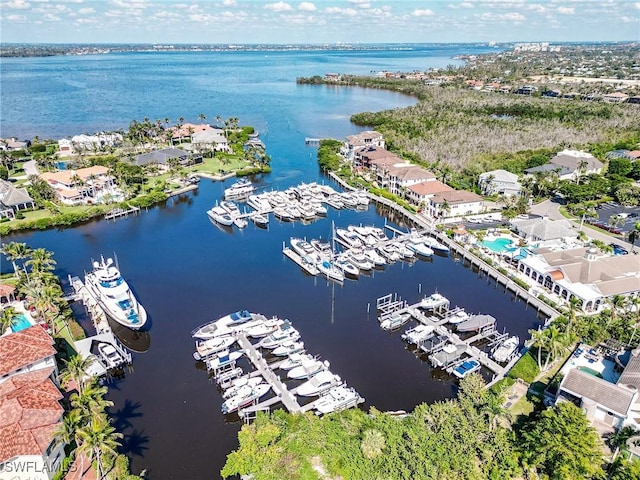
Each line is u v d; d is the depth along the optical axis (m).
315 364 70.88
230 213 132.00
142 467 55.25
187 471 54.97
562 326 76.88
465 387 61.88
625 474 46.97
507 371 70.19
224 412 62.72
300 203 139.38
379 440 53.00
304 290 95.50
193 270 102.94
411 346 78.25
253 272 102.44
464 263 109.00
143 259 107.88
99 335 75.75
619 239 114.19
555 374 67.88
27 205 133.62
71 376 58.16
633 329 74.56
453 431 54.94
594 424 56.62
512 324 84.88
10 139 196.12
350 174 165.12
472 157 173.88
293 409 62.78
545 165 159.25
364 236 119.25
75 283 92.75
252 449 53.22
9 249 92.12
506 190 140.88
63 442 51.81
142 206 139.00
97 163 169.50
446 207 128.62
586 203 132.62
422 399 66.50
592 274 91.38
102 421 52.31
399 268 106.38
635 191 137.75
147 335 79.75
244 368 71.69
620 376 62.44
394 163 159.62
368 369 72.62
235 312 86.38
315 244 111.88
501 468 51.22
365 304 90.69
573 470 48.47
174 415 63.19
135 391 67.31
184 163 176.88
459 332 81.12
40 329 67.12
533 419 58.44
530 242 112.62
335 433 56.06
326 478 51.94
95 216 131.88
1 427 50.62
